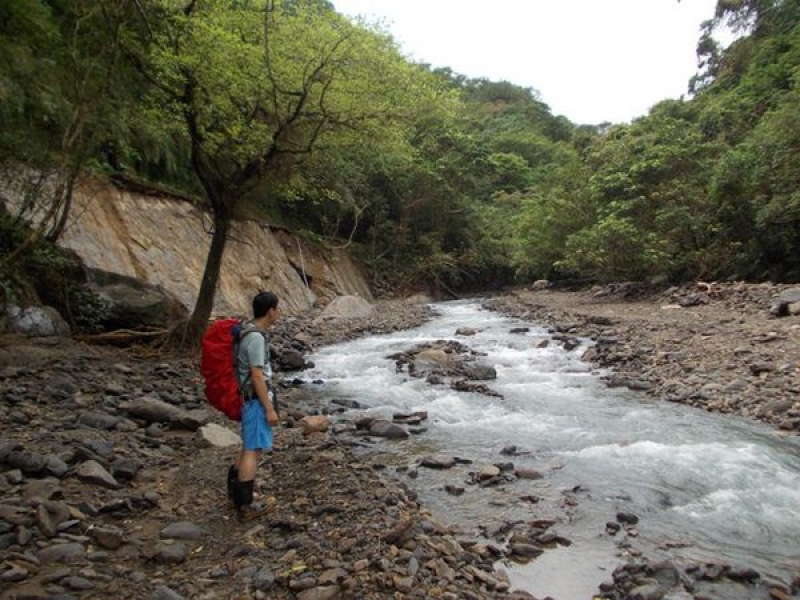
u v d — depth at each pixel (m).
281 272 22.41
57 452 5.57
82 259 12.18
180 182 18.55
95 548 4.16
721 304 17.72
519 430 7.93
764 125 20.53
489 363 12.53
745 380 9.62
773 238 20.14
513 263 36.16
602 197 25.31
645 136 26.11
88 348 10.30
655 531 5.00
